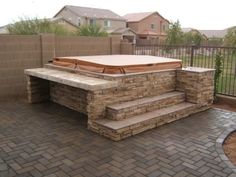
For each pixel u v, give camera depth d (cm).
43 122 516
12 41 698
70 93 602
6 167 344
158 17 4941
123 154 385
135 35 4162
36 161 361
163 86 598
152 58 673
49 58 780
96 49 902
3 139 434
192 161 367
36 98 654
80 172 334
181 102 602
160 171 340
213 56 728
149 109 523
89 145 413
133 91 530
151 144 421
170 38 2612
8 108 609
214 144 423
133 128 455
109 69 520
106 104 482
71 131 470
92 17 4141
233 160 373
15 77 718
